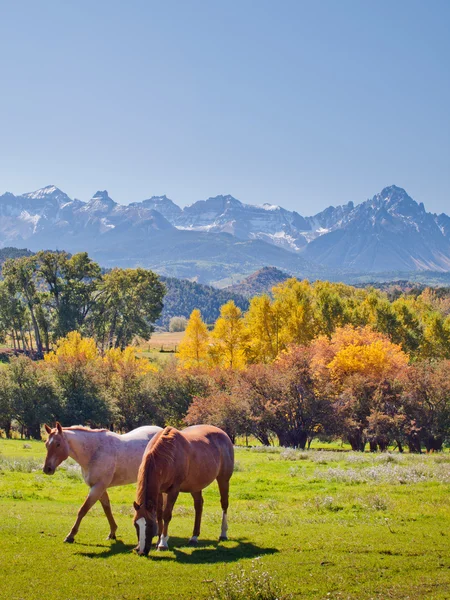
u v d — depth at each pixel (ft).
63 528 49.34
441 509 56.90
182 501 66.85
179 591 35.14
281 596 34.01
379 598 34.42
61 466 95.86
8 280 403.34
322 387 176.24
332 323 275.39
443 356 266.36
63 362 232.12
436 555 42.22
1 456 112.68
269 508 61.87
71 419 222.89
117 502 65.72
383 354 191.11
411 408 172.24
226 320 251.60
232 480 83.30
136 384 233.96
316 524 52.26
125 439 50.03
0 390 219.61
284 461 109.40
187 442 44.78
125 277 393.29
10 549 41.98
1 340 431.43
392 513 56.03
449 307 454.40
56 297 398.01
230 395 191.83
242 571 36.86
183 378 229.45
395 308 294.87
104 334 403.75
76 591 34.81
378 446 194.90
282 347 260.01
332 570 39.04
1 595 33.86
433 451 173.78
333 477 80.48
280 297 315.78
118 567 38.83
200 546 44.93
